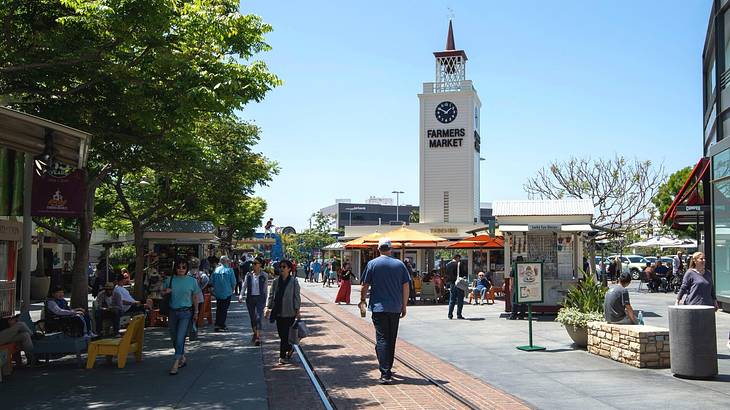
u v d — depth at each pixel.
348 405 7.88
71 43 11.62
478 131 60.56
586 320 12.19
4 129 9.78
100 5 10.67
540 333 15.11
